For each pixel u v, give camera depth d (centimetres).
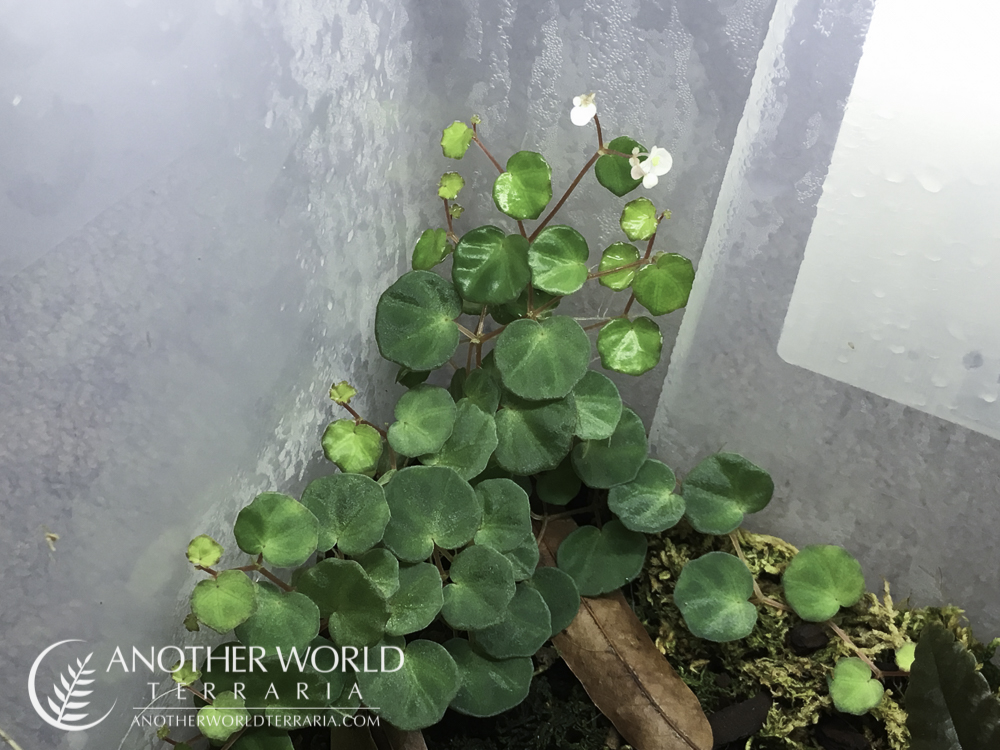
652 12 23
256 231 23
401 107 27
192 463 22
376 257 28
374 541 23
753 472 27
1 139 17
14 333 18
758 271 26
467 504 24
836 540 29
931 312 24
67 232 18
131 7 18
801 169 24
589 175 27
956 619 27
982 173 21
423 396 26
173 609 23
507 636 24
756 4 22
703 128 25
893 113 22
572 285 25
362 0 24
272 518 22
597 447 28
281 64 22
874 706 25
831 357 26
